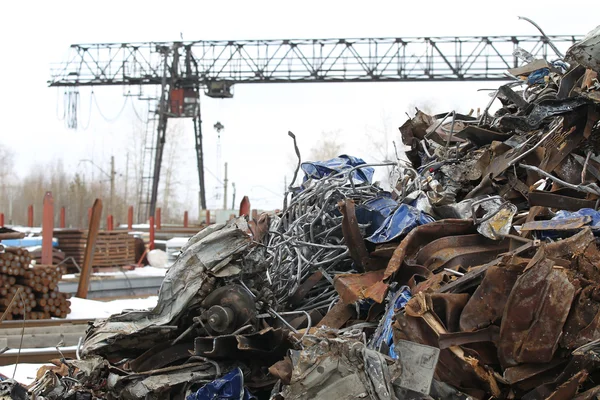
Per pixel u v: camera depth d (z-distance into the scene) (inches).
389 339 200.2
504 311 174.4
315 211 278.8
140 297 657.0
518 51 325.7
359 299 224.2
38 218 2625.5
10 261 488.1
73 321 470.6
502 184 269.6
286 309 255.6
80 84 1594.5
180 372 220.2
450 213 253.8
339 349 178.5
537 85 308.0
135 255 981.2
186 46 1517.0
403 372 173.3
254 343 217.8
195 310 229.9
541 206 233.5
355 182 295.0
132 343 231.0
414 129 333.7
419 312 181.8
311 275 263.7
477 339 177.8
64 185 2714.1
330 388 176.1
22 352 355.9
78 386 226.1
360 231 249.8
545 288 169.3
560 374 169.3
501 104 328.5
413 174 294.4
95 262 864.9
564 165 248.1
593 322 168.1
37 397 215.6
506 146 274.1
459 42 1379.2
